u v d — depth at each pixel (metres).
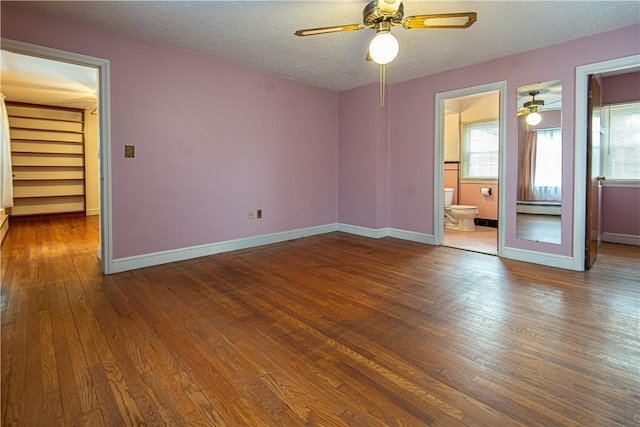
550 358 1.72
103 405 1.39
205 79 3.62
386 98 4.68
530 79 3.38
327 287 2.80
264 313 2.30
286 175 4.53
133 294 2.64
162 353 1.80
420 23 2.20
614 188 4.25
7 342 1.90
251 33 2.98
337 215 5.28
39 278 3.01
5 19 2.48
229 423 1.30
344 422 1.30
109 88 3.00
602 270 3.19
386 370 1.64
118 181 3.12
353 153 4.96
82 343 1.89
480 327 2.07
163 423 1.29
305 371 1.64
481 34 2.96
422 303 2.45
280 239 4.53
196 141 3.61
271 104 4.27
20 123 6.39
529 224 3.50
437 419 1.31
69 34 2.76
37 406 1.38
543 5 2.46
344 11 2.56
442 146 4.20
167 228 3.47
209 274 3.14
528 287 2.75
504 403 1.40
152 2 2.45
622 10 2.54
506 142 3.60
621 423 1.27
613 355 1.74
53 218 6.69
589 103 3.10
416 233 4.54
